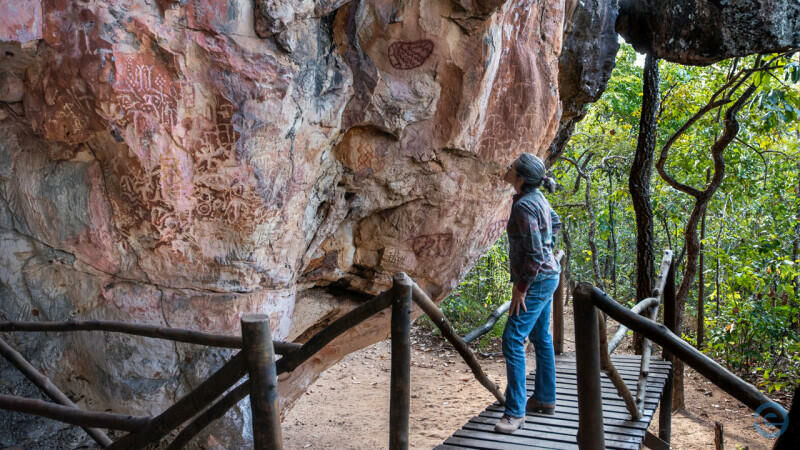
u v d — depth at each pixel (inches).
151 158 127.1
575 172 541.6
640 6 240.5
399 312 87.9
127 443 88.6
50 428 148.2
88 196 134.3
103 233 135.9
